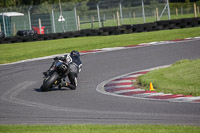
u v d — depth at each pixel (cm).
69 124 2198
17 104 2952
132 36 9169
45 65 5441
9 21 13212
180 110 2433
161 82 3472
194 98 2803
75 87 3544
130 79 3956
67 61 3491
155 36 8562
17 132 1927
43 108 2744
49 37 10669
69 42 9094
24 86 3906
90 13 14538
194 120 2156
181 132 1761
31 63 5797
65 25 13238
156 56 5538
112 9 13888
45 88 3444
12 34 13100
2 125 2175
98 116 2392
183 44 6581
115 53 6228
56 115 2483
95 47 7469
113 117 2344
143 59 5369
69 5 13412
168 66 4556
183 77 3578
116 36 9675
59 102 2950
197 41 6812
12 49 8612
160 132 1775
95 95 3197
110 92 3325
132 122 2188
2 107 2855
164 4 12731
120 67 4850
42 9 13250
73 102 2923
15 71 5088
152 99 2881
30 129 1998
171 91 3105
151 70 4409
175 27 10144
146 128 1902
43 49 7931
